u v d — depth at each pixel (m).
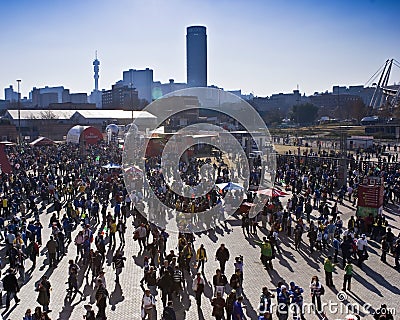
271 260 22.27
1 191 37.81
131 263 22.55
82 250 23.12
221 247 20.78
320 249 24.88
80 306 17.38
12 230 24.70
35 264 22.25
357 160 53.66
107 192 36.88
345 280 18.98
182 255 20.89
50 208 35.25
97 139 76.88
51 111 111.50
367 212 29.02
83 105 150.12
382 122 106.19
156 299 18.17
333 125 123.38
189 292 18.94
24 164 53.12
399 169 48.50
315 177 43.38
